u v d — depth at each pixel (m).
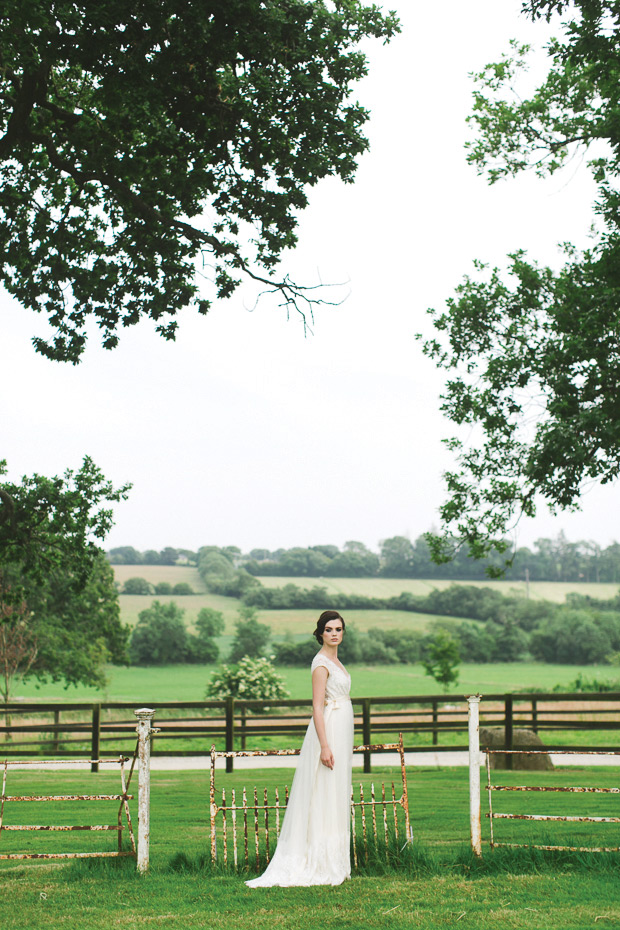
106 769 19.23
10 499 17.83
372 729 19.31
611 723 18.38
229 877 6.80
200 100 13.09
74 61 11.80
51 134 14.87
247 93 12.49
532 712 18.69
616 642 117.38
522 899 5.99
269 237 14.76
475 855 7.04
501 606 142.00
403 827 9.84
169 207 14.86
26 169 15.66
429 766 19.02
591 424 15.31
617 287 15.36
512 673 98.94
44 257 15.85
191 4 11.80
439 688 78.00
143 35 11.84
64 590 44.12
